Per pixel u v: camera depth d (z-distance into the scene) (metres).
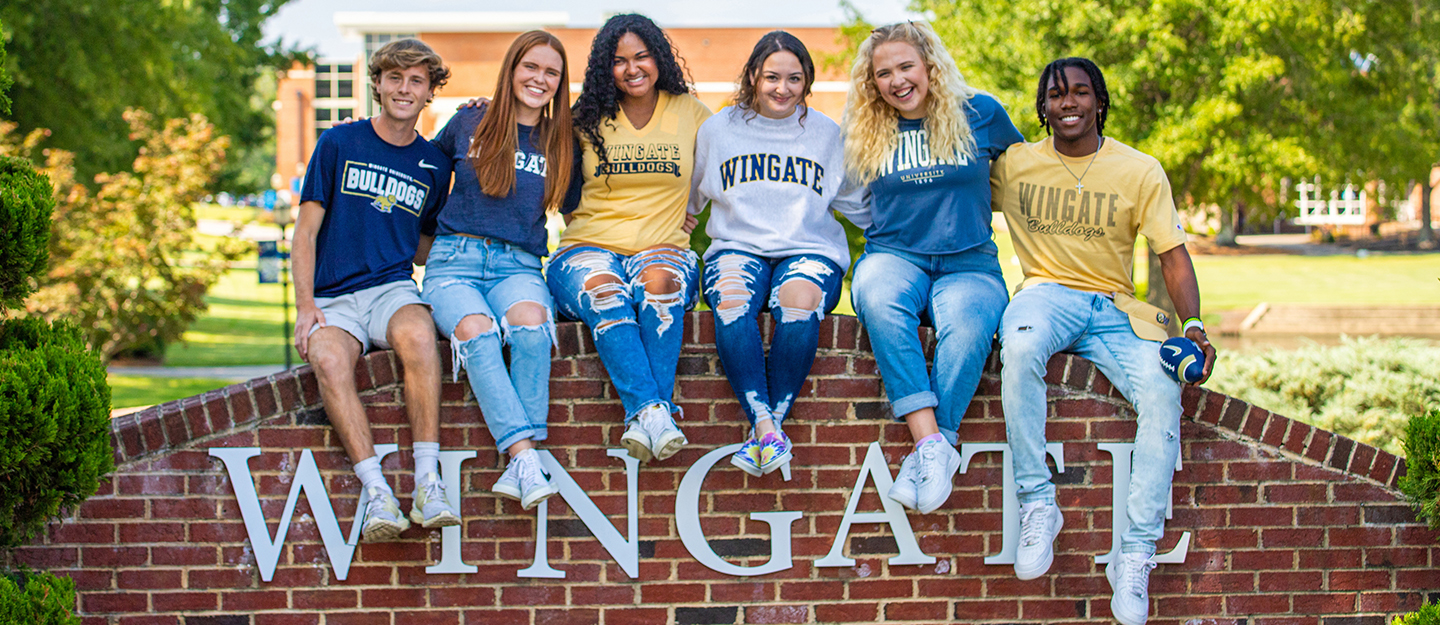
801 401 4.17
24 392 3.37
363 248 3.97
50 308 14.04
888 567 4.21
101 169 17.50
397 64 3.87
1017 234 4.21
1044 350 3.90
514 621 4.11
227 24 28.73
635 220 4.09
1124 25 12.91
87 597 3.96
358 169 3.95
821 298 3.89
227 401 3.97
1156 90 14.42
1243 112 13.98
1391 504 4.27
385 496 3.76
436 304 3.93
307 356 3.85
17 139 15.19
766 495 4.17
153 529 3.97
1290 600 4.27
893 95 4.01
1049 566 4.02
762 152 4.09
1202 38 13.61
